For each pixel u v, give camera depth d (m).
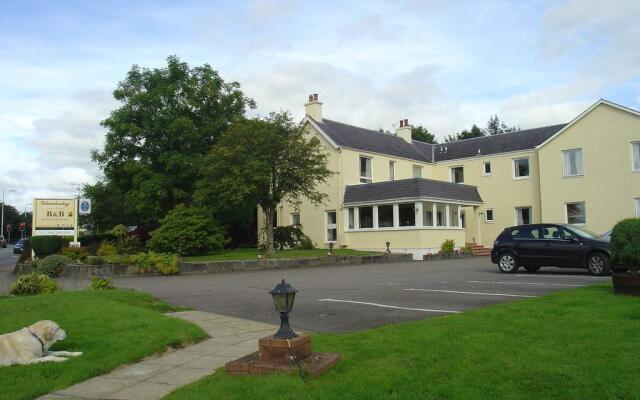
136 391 5.86
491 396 5.00
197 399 5.26
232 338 8.44
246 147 25.44
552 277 15.71
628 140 29.41
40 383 6.04
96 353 7.27
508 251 17.73
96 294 12.40
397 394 5.12
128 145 33.03
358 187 32.22
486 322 8.26
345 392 5.23
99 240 40.91
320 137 33.41
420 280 15.92
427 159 39.47
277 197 26.62
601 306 9.27
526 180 34.31
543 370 5.66
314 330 8.83
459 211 33.31
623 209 29.48
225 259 23.83
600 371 5.58
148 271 21.12
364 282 15.86
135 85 33.44
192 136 31.92
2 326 8.88
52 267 21.72
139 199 32.41
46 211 25.88
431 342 7.07
